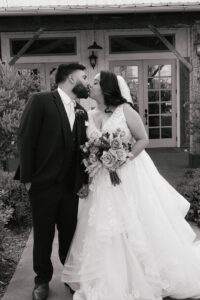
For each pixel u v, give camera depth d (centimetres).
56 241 471
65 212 342
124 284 322
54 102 326
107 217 327
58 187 330
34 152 327
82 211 350
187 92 1175
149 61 1182
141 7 816
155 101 1205
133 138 347
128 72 1185
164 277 339
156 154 1103
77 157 334
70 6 808
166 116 1212
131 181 339
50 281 371
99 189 335
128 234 328
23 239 495
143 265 329
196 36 898
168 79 1196
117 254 325
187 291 341
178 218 364
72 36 1118
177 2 820
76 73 330
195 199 548
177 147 1213
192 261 354
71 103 334
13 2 841
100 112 348
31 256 434
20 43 1114
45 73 1150
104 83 333
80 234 346
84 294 328
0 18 835
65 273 349
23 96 594
